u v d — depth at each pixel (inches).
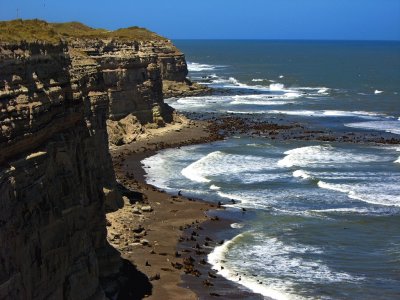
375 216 2170.3
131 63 3659.0
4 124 904.3
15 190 897.5
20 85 987.9
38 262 963.3
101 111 1951.3
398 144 3511.3
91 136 1346.0
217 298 1509.6
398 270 1699.1
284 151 3292.3
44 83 1069.1
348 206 2290.8
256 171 2817.4
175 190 2487.7
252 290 1563.7
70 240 1087.6
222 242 1907.0
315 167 2893.7
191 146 3410.4
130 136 3508.9
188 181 2630.4
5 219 859.4
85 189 1241.4
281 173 2783.0
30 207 943.7
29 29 1226.6
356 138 3693.4
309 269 1706.4
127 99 3627.0
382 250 1849.2
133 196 2325.3
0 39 1004.6
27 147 971.3
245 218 2146.9
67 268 1071.6
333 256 1803.6
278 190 2504.9
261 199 2377.0
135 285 1534.2
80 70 1788.9
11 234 874.1
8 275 860.0
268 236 1968.5
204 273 1663.4
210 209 2237.9
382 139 3661.4
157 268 1660.9
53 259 1016.9
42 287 974.4
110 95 3508.9
